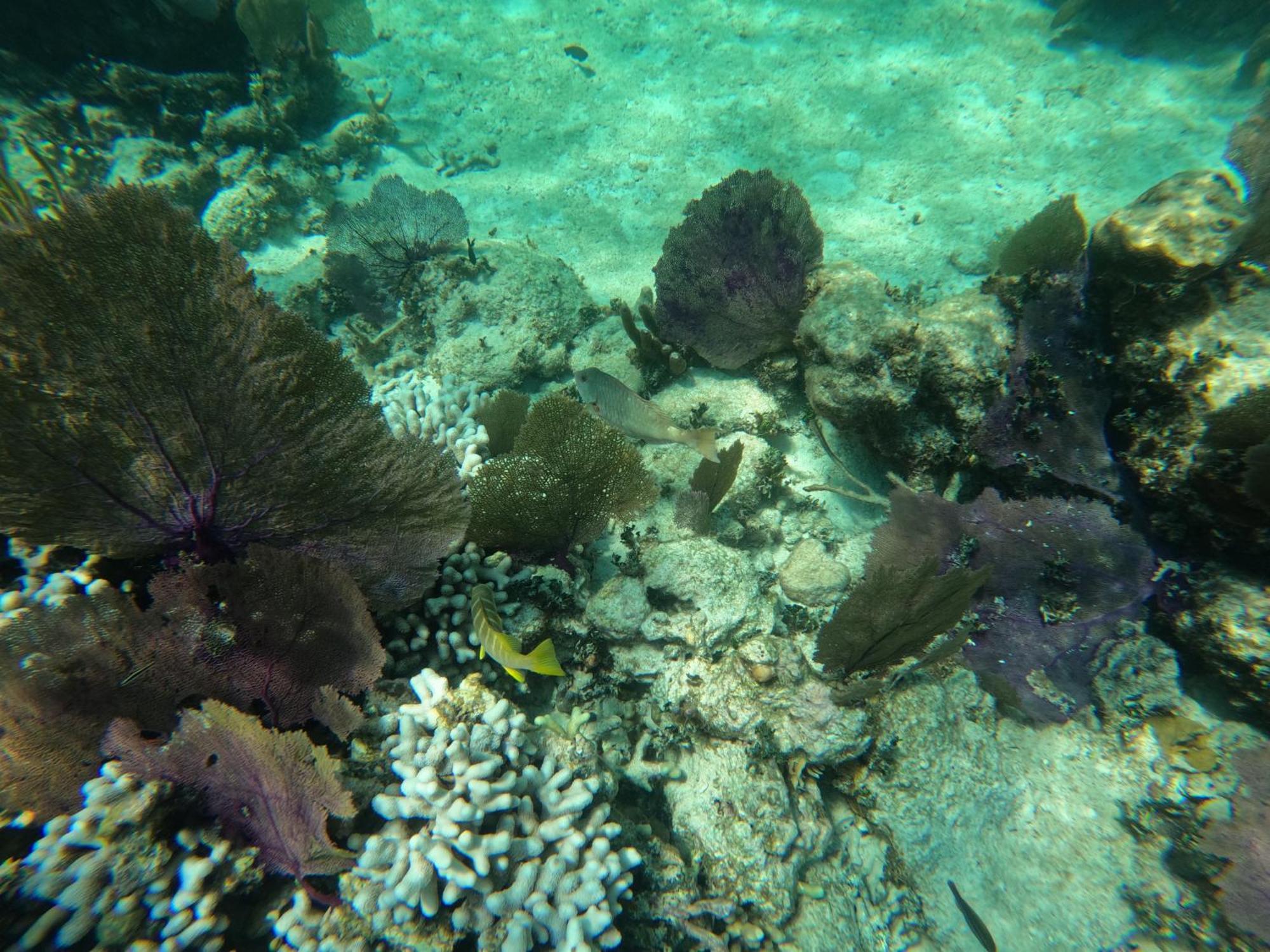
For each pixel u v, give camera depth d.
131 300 0.59
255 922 0.63
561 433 0.96
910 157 2.12
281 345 0.65
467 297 1.56
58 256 0.56
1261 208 0.99
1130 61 2.40
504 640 0.71
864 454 1.34
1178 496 1.02
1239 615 0.97
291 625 0.67
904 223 1.91
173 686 0.65
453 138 2.34
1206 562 1.03
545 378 1.52
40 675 0.60
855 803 0.96
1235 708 1.01
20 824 0.59
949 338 1.13
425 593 0.83
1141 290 1.06
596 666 0.94
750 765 0.89
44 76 2.13
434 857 0.63
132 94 2.16
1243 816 0.93
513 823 0.70
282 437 0.68
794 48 2.52
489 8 2.77
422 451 0.75
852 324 1.18
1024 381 1.14
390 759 0.71
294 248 2.03
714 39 2.57
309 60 2.29
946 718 0.98
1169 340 1.04
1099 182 2.02
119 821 0.58
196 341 0.62
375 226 1.73
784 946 0.83
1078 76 2.36
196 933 0.57
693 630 0.95
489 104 2.44
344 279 1.77
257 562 0.64
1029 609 1.09
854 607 0.88
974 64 2.42
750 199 1.30
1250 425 0.92
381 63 2.58
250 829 0.63
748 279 1.33
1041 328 1.15
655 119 2.31
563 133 2.30
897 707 0.96
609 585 0.96
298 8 2.22
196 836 0.61
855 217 1.94
